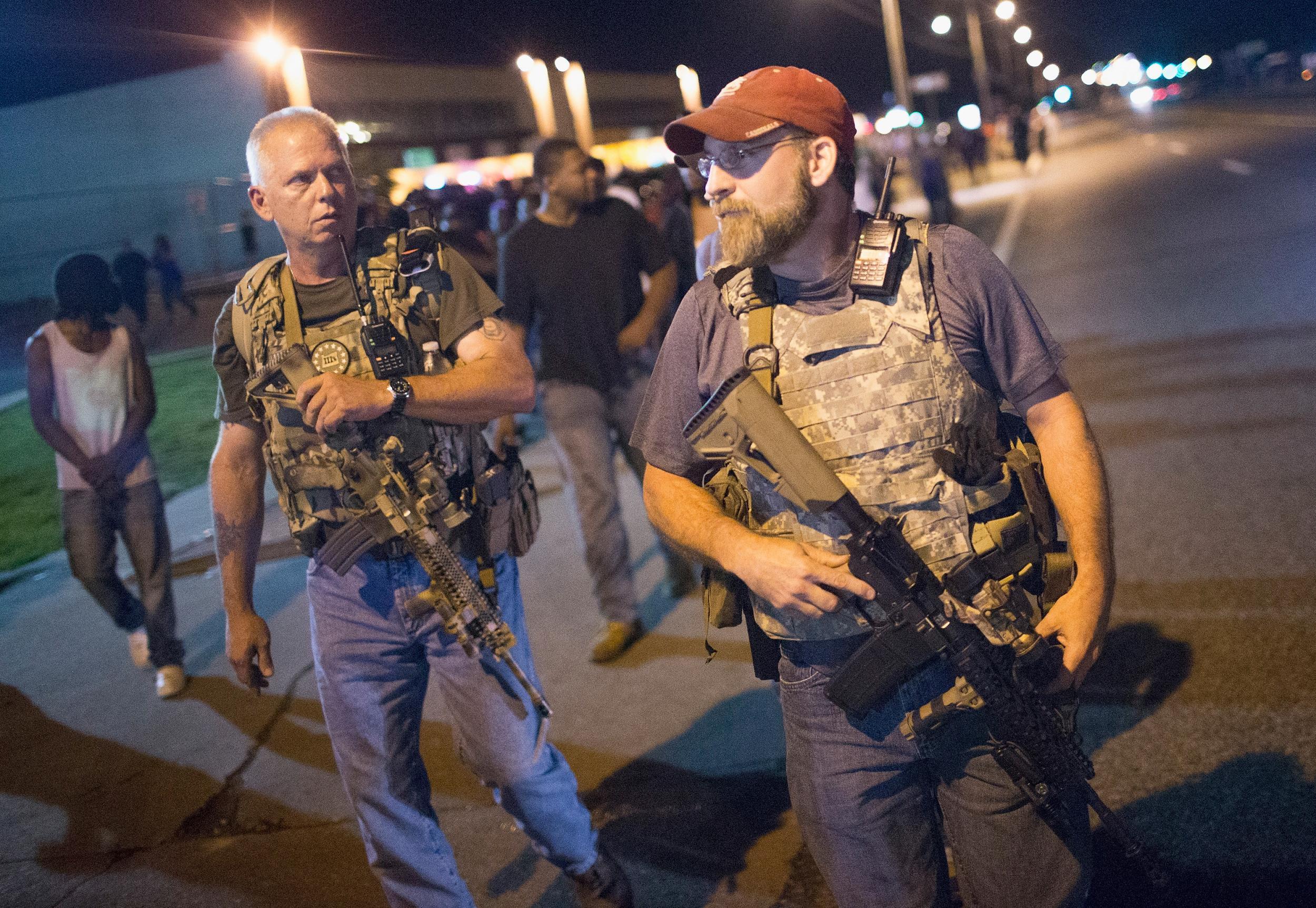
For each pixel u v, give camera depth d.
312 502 2.36
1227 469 5.30
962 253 1.75
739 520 1.91
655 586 5.35
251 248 27.75
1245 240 12.91
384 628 2.40
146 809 3.84
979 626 1.72
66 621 6.05
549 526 6.65
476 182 32.31
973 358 1.75
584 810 2.70
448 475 2.37
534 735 2.49
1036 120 40.00
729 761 3.60
